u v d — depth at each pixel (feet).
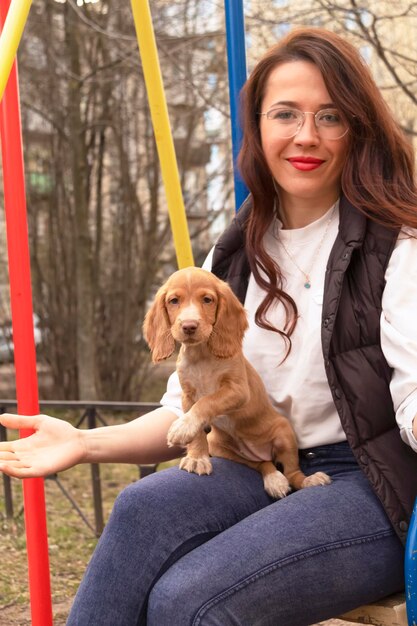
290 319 7.04
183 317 6.38
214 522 6.38
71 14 27.40
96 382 29.30
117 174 31.40
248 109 7.41
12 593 11.74
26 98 30.14
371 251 6.68
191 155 31.65
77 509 15.25
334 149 6.91
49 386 29.89
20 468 6.64
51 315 29.73
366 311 6.55
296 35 7.11
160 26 24.26
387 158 6.98
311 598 5.89
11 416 6.83
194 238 31.83
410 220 6.62
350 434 6.33
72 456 6.79
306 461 7.04
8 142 6.89
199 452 6.80
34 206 30.09
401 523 6.15
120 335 29.76
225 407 6.63
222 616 5.57
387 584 6.23
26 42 29.63
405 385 6.14
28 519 7.07
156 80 8.20
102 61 28.66
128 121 30.30
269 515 6.12
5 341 32.96
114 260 30.25
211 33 20.84
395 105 17.76
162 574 6.07
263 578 5.72
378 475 6.26
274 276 7.18
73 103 28.07
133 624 6.00
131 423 7.30
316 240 7.16
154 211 30.40
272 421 7.03
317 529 6.00
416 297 6.43
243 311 6.82
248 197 7.78
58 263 29.86
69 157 29.94
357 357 6.50
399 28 18.06
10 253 6.92
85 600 6.05
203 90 24.89
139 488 6.34
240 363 6.79
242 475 6.91
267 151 7.15
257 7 17.56
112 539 6.15
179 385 7.55
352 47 7.04
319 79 6.88
